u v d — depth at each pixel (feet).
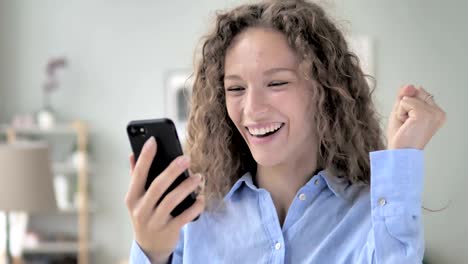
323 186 3.37
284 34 3.23
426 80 15.29
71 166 16.30
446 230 15.08
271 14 3.25
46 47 16.84
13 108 16.87
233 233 3.43
